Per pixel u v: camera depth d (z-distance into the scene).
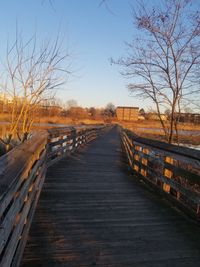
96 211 4.27
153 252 3.02
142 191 5.66
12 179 1.79
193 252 3.07
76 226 3.62
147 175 6.49
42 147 4.59
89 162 9.03
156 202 4.91
